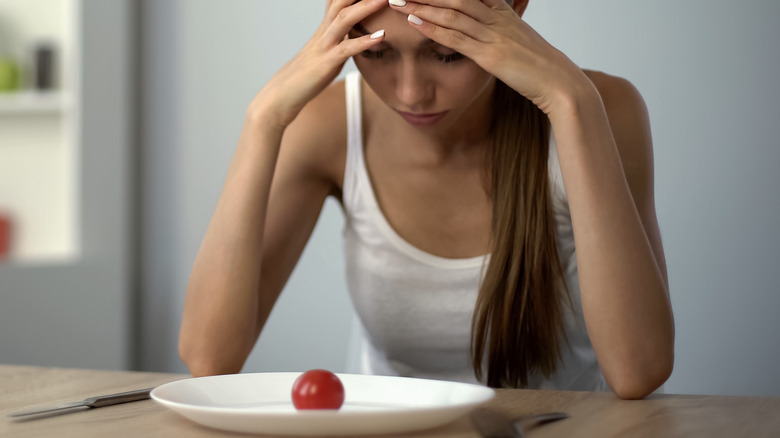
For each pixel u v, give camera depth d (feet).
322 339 8.30
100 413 2.36
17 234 9.70
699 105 6.87
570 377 4.09
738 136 6.76
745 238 6.75
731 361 6.79
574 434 2.10
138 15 9.22
